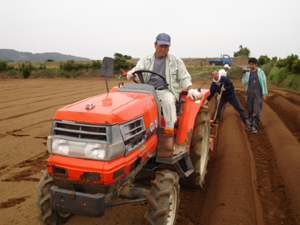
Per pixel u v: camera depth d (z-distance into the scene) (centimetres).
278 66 1902
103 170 218
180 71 363
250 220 305
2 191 374
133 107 256
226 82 701
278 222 319
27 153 517
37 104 1031
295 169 415
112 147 220
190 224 311
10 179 410
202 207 356
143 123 268
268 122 767
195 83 1945
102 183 221
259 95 666
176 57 362
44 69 2791
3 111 895
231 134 625
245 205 332
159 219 244
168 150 300
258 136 662
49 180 263
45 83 1944
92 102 260
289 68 1667
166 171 271
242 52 5000
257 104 666
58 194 233
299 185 370
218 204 338
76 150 226
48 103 1055
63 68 2703
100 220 311
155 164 343
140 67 364
